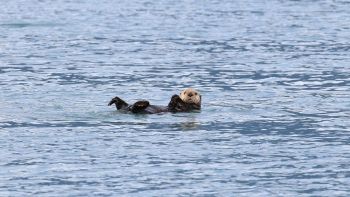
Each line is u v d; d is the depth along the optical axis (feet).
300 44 275.39
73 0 457.27
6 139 132.67
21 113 150.71
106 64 226.58
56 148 127.75
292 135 138.21
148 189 108.99
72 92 177.17
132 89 184.75
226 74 209.67
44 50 257.14
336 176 115.14
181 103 151.23
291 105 164.25
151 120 145.07
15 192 107.14
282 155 125.90
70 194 106.73
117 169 117.39
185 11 397.80
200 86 190.08
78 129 139.13
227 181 112.68
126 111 150.10
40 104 159.94
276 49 263.29
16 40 283.18
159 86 189.88
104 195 106.52
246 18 365.40
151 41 283.59
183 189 109.09
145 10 403.13
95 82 193.57
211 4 436.35
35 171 115.96
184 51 257.75
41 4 430.61
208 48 265.54
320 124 146.82
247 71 214.90
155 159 122.52
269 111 157.28
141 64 227.20
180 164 120.16
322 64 228.43
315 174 116.06
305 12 394.52
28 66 220.84
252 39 289.94
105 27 327.88
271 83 194.39
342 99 172.04
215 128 141.59
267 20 356.79
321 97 174.50
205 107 158.92
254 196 106.63
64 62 229.86
